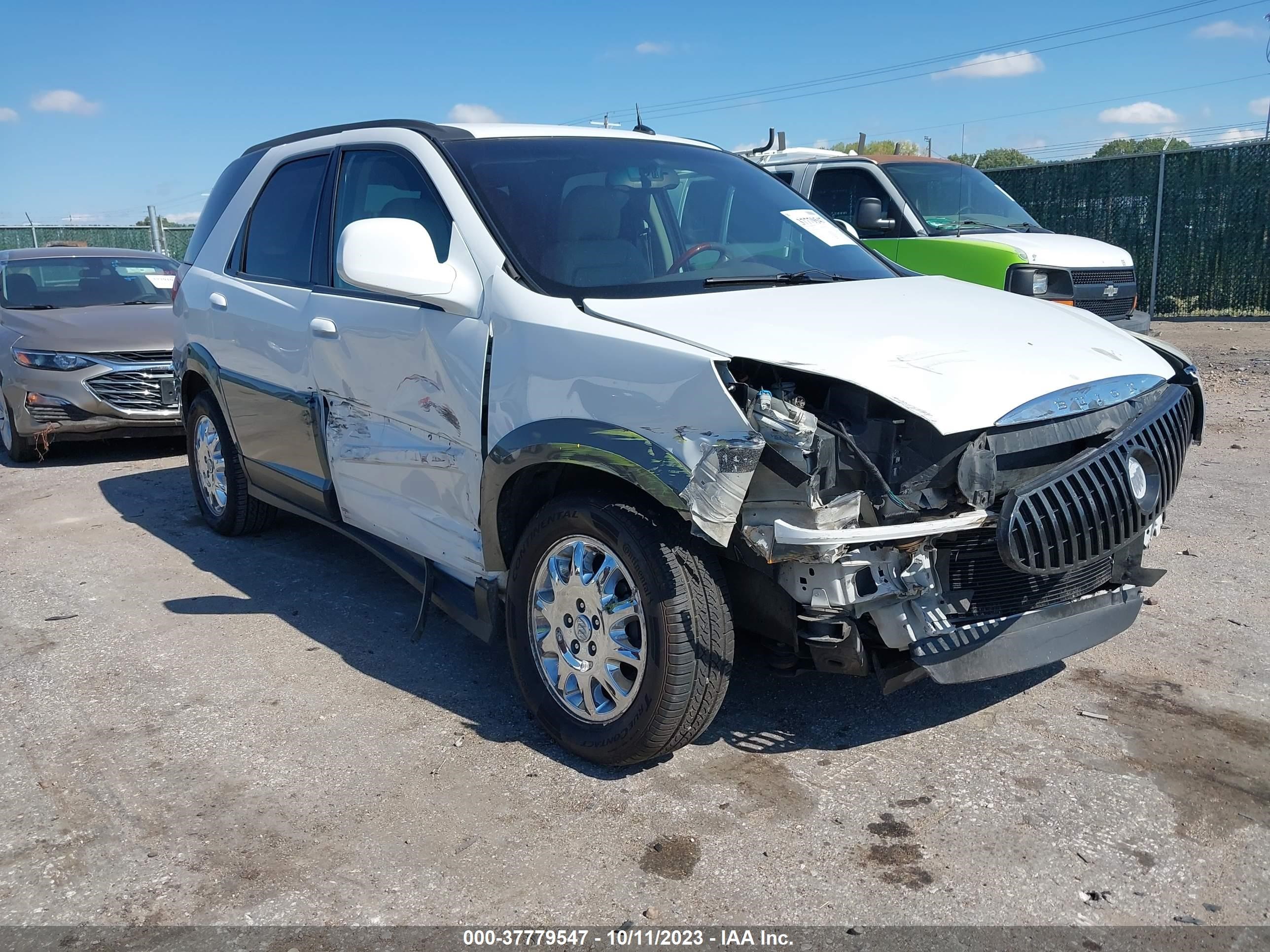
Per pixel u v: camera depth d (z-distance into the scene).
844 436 2.88
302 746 3.60
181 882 2.86
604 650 3.29
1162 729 3.57
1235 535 5.62
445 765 3.45
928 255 8.70
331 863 2.92
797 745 3.52
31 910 2.75
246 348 5.13
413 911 2.71
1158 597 4.76
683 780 3.31
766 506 2.91
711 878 2.81
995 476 2.97
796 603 3.05
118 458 8.69
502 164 4.02
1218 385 10.34
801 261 4.14
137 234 26.86
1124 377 3.37
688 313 3.27
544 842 2.99
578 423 3.20
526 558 3.49
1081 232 17.19
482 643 4.48
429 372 3.81
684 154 4.56
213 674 4.20
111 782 3.39
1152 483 3.32
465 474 3.70
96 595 5.17
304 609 4.92
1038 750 3.45
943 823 3.04
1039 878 2.79
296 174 5.04
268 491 5.29
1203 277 16.09
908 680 3.12
